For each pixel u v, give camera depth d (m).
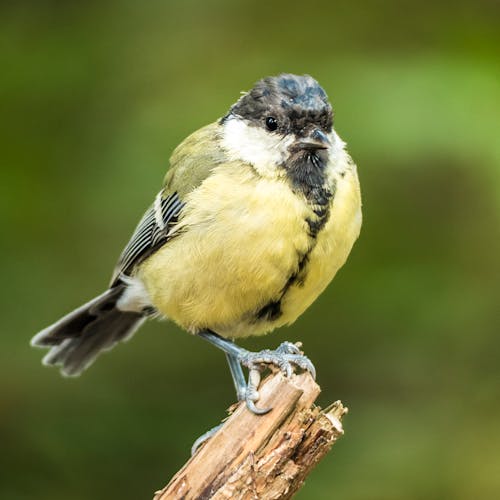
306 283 7.73
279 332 11.64
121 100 11.79
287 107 7.72
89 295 11.27
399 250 11.32
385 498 10.46
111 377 11.59
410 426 11.10
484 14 11.71
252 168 7.67
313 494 10.52
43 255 11.34
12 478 10.97
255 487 6.31
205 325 8.16
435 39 11.57
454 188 11.16
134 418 11.31
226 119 8.24
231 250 7.54
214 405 11.52
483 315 11.11
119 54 11.98
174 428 11.24
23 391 11.27
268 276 7.58
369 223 11.27
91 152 11.59
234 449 6.40
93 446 11.10
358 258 11.30
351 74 10.99
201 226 7.64
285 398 6.44
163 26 12.19
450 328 11.19
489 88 10.62
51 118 11.73
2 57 11.91
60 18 12.27
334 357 11.58
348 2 12.07
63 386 11.38
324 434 6.34
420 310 11.20
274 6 12.13
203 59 11.86
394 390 11.51
